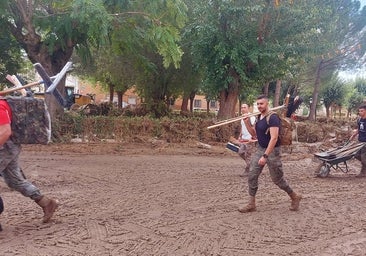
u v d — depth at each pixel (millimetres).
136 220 5723
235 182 8758
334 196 7766
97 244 4738
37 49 15391
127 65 22250
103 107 25344
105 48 18453
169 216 5984
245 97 25641
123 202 6711
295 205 6504
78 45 16922
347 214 6434
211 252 4613
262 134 6098
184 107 28062
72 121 14859
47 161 10828
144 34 15250
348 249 4875
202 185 8352
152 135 15242
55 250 4516
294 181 9297
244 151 9430
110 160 11438
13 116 4859
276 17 17344
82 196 7031
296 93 33781
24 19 14406
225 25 17156
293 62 18922
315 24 18000
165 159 12086
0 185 7582
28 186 5195
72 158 11516
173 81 22984
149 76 21984
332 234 5406
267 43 17391
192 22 18766
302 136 18641
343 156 9859
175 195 7355
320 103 47500
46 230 5137
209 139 15875
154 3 13891
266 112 6152
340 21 25344
